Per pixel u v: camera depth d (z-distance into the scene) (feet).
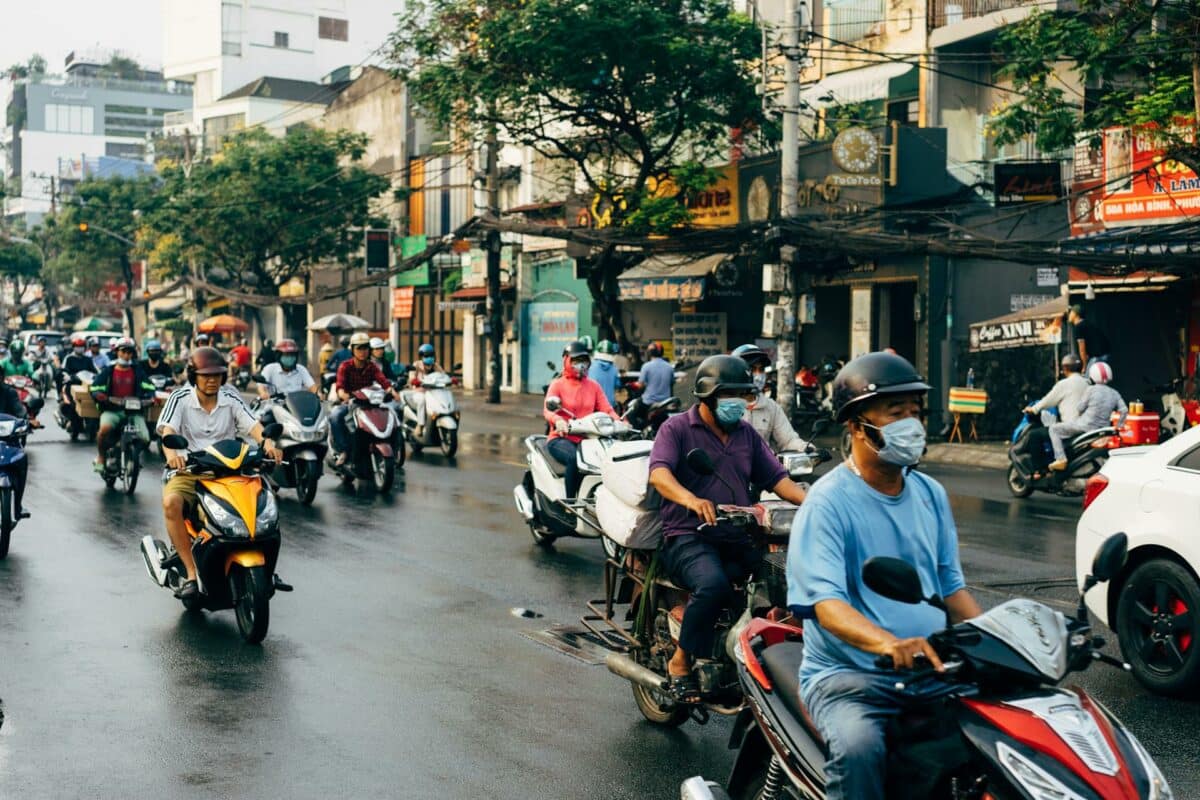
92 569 34.47
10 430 35.81
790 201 69.87
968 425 75.61
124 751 19.51
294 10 274.36
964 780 11.18
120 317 241.35
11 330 249.34
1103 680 23.81
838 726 11.79
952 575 13.02
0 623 27.99
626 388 64.39
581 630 27.76
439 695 22.76
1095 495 24.29
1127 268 61.21
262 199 147.02
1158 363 72.95
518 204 128.67
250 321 184.85
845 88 93.40
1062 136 66.33
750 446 19.67
